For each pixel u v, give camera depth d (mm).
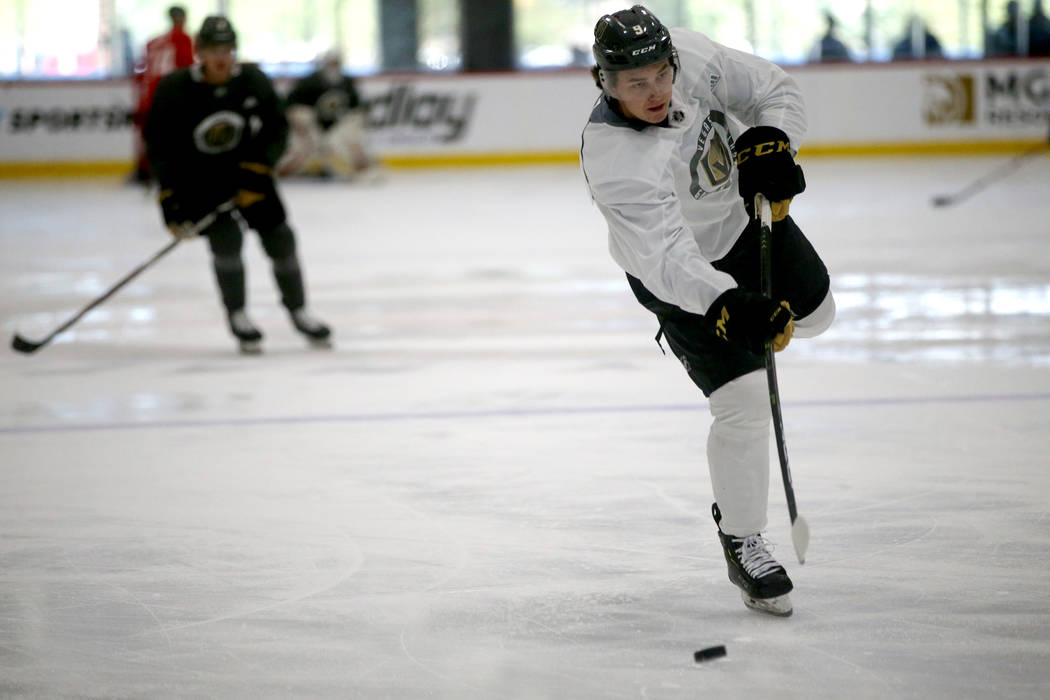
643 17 8984
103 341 24203
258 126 21953
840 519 12438
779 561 11336
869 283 28469
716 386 9883
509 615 10312
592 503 13281
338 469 14906
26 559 11984
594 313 26000
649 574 11195
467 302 27781
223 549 12156
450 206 47500
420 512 13164
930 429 15867
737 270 10258
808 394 17984
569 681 9016
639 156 9219
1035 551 11406
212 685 9094
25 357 22688
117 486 14430
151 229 42406
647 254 9164
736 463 10008
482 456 15281
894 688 8727
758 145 9492
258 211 22000
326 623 10234
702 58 9820
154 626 10242
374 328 25062
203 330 25297
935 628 9750
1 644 9938
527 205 47188
